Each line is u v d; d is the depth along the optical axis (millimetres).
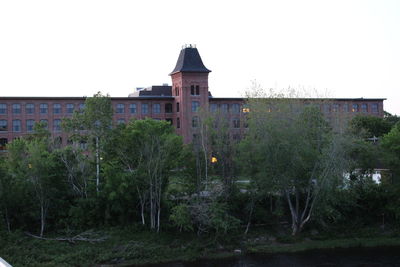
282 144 50625
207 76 102938
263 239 53688
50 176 51094
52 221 52719
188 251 49031
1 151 84750
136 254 47188
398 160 56375
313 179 55906
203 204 50438
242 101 107750
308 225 56719
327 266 46000
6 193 49688
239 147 53969
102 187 53406
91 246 48062
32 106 94375
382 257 49062
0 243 45688
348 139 52406
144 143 52406
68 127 52812
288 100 57250
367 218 59750
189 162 54188
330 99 69750
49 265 43312
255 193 54969
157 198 52344
